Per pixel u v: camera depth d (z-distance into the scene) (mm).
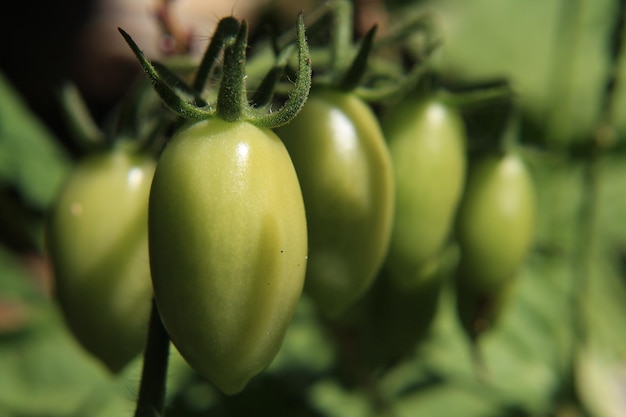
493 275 352
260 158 273
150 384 278
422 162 333
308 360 447
